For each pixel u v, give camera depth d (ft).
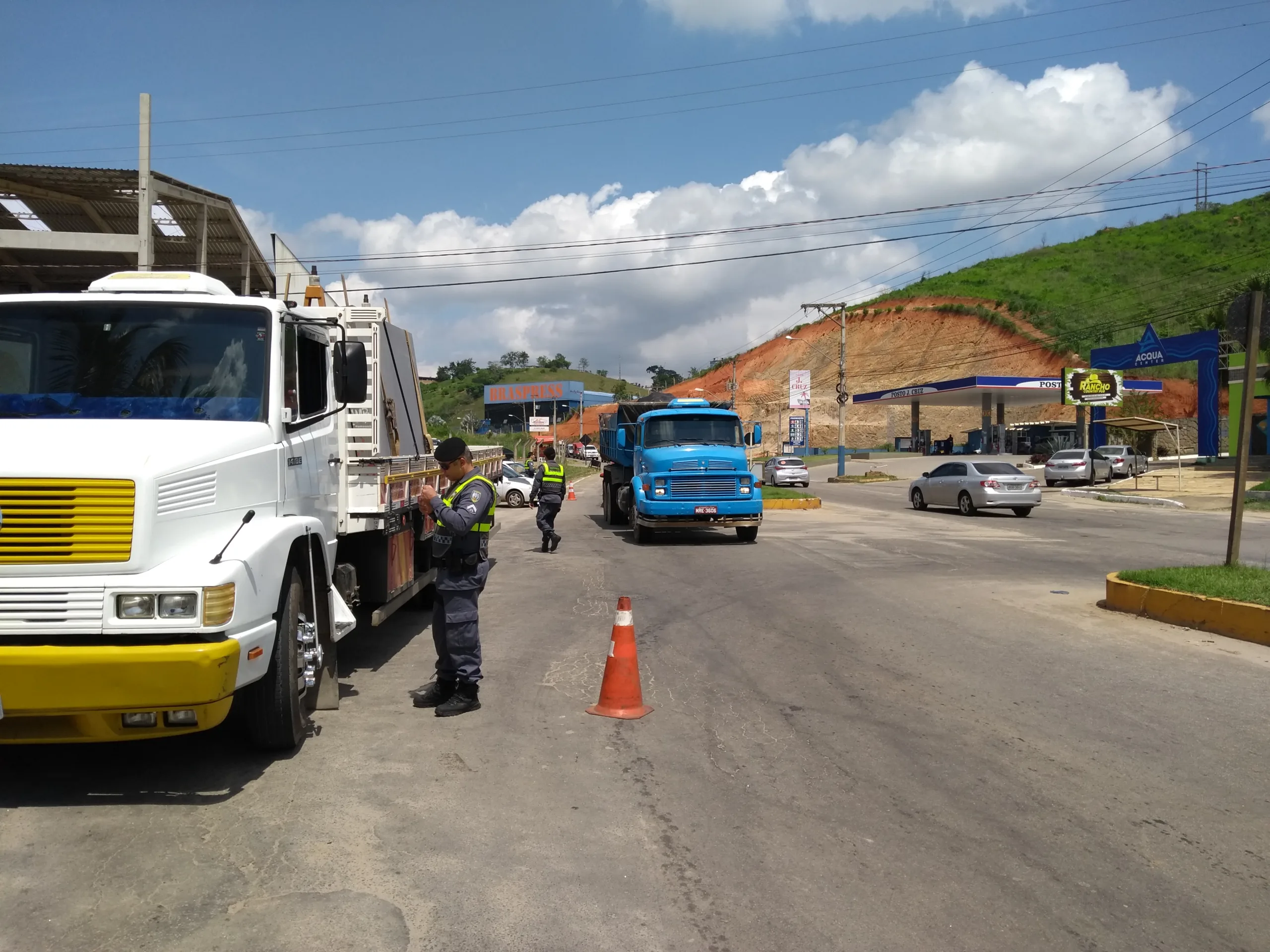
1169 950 11.56
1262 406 136.56
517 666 26.11
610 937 11.60
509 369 607.37
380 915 12.01
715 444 61.26
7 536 14.83
